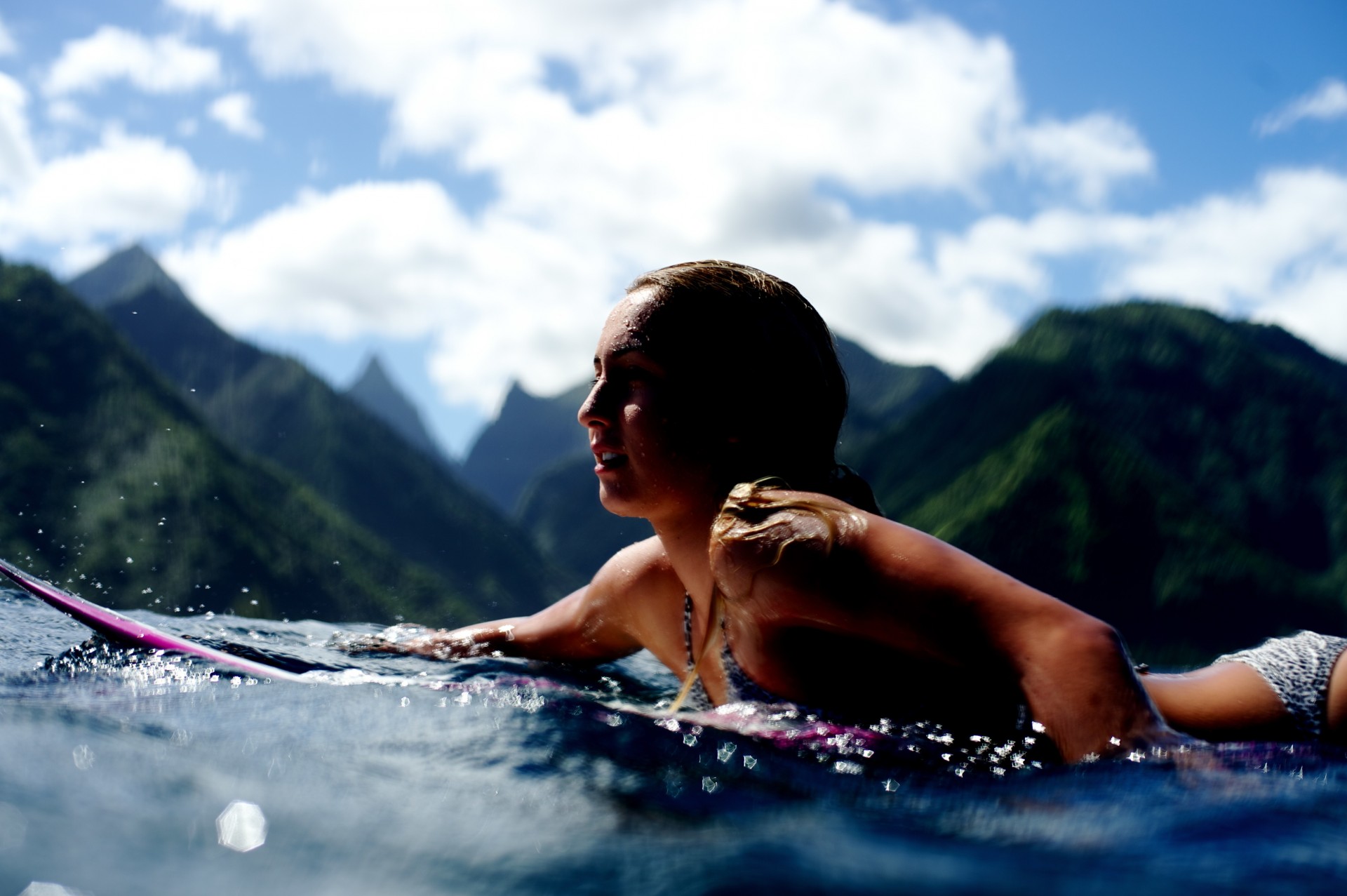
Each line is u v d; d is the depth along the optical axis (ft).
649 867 2.99
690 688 7.53
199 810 3.34
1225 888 2.96
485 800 3.74
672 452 6.73
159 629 8.82
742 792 4.13
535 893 2.76
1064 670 5.12
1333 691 6.07
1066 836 3.54
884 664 6.15
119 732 4.48
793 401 6.91
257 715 5.16
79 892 2.56
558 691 7.54
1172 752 4.91
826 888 2.84
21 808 3.18
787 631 6.25
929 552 5.62
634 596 8.57
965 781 4.59
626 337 6.83
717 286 6.81
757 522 6.17
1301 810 3.92
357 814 3.44
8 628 8.45
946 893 2.85
